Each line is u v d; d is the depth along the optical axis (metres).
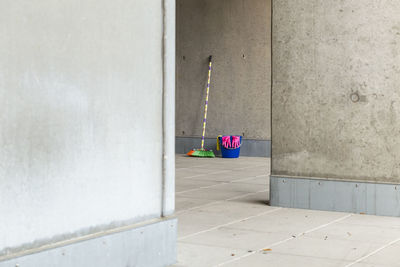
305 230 5.09
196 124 13.71
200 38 13.58
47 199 3.04
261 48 12.92
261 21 12.91
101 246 3.33
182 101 13.87
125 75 3.53
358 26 5.94
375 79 5.88
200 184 8.24
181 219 5.58
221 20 13.31
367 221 5.54
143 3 3.66
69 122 3.16
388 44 5.82
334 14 6.05
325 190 6.12
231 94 13.27
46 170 3.03
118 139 3.50
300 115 6.26
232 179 8.84
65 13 3.11
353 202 5.99
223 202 6.64
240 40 13.13
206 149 13.52
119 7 3.47
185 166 10.84
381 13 5.84
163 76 3.85
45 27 2.99
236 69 13.20
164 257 3.85
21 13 2.87
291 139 6.31
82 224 3.26
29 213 2.94
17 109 2.87
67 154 3.15
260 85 12.96
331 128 6.10
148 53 3.71
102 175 3.38
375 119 5.89
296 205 6.27
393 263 3.97
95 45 3.31
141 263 3.64
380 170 5.89
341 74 6.04
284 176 6.34
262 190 7.65
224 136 12.77
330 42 6.08
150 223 3.74
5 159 2.81
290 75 6.30
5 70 2.80
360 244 4.56
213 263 3.95
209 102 13.52
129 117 3.58
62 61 3.10
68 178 3.16
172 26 3.89
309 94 6.20
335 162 6.09
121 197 3.54
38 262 2.93
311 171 6.22
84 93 3.25
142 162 3.70
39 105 2.98
